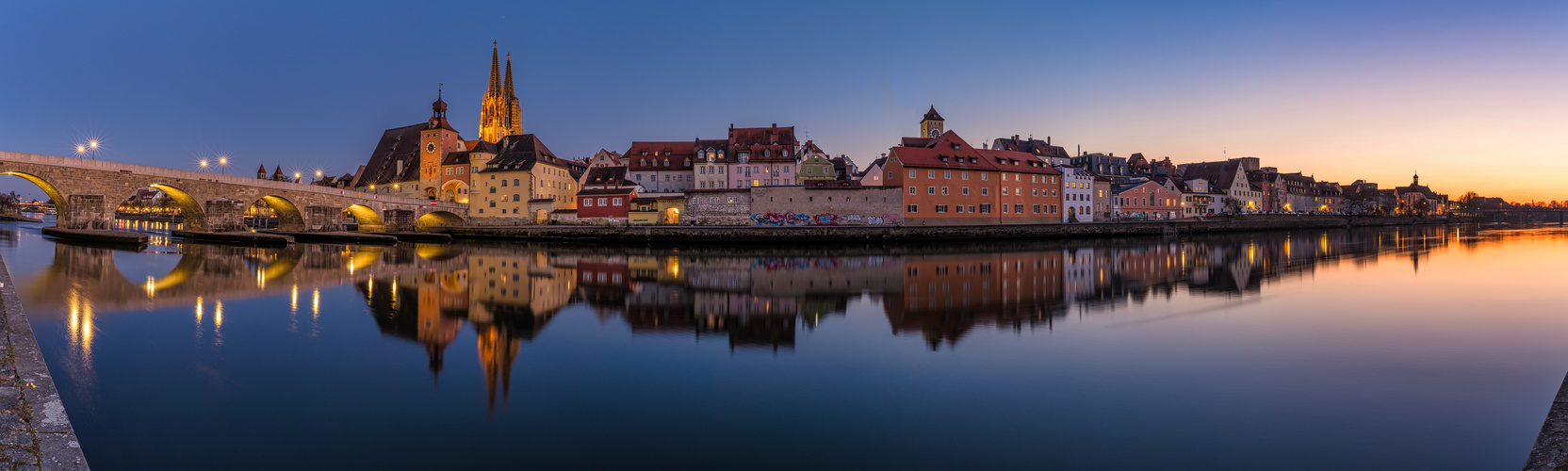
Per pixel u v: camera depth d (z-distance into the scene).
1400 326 24.78
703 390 16.27
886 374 17.66
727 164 104.88
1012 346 21.12
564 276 42.06
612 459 12.25
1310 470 11.76
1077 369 18.14
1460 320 26.08
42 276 36.88
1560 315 27.62
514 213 100.81
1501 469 11.72
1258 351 20.41
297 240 81.25
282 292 32.53
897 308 28.91
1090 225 90.44
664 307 29.25
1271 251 66.81
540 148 108.06
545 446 12.79
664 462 12.13
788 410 14.82
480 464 11.98
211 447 12.62
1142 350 20.47
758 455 12.42
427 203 97.12
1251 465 11.96
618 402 15.34
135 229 108.38
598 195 91.12
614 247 74.81
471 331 23.45
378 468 11.77
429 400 15.41
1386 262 53.28
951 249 70.19
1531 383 17.05
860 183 96.06
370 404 15.09
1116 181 124.75
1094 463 12.06
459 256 59.06
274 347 20.44
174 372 17.38
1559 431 11.47
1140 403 15.25
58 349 19.61
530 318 26.11
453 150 115.94
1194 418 14.27
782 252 67.06
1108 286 36.66
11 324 18.14
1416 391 16.31
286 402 15.16
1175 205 128.62
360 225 97.81
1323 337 22.56
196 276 38.66
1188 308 28.89
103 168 67.38
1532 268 47.81
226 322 24.27
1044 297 32.56
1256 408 14.95
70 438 10.45
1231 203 145.88
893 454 12.48
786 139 107.38
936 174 87.25
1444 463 12.01
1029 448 12.68
